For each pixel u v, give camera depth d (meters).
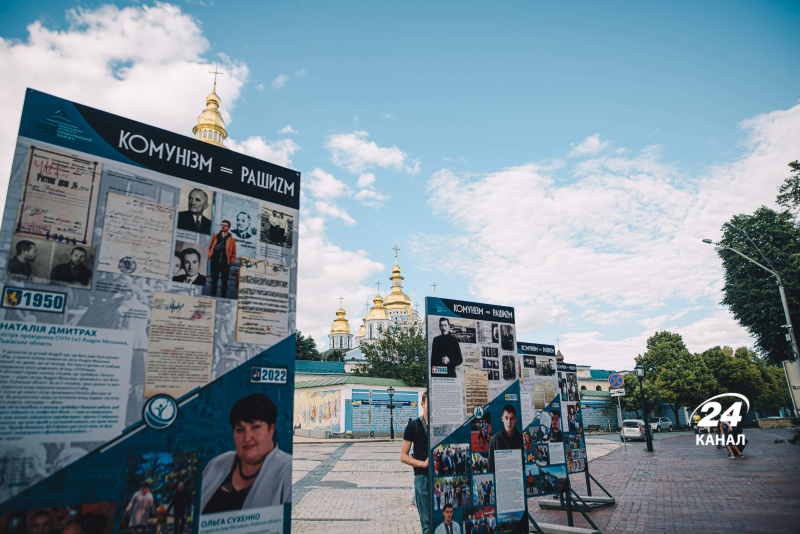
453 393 6.67
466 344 7.01
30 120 3.97
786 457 17.84
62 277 3.87
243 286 4.84
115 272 4.12
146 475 3.97
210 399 4.41
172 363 4.26
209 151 4.91
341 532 8.20
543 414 9.05
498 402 7.14
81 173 4.12
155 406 4.10
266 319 4.93
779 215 34.72
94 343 3.91
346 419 38.88
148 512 3.94
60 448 3.64
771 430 39.78
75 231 4.00
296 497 11.63
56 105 4.11
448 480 6.32
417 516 9.45
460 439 6.57
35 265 3.77
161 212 4.48
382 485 13.52
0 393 3.49
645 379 59.34
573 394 10.84
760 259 34.50
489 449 6.84
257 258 5.01
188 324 4.41
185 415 4.25
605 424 56.19
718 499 10.30
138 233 4.30
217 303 4.63
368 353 56.66
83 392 3.79
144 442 4.00
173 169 4.63
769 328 33.56
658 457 20.92
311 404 44.03
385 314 81.94
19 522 3.43
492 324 7.41
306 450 26.53
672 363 59.44
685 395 56.28
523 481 7.12
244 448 4.53
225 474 4.39
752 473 13.94
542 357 9.52
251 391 4.67
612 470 16.97
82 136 4.18
